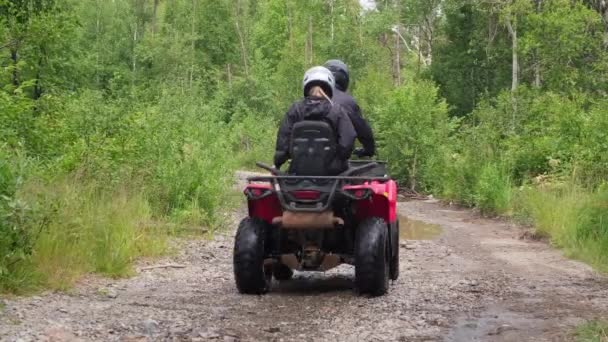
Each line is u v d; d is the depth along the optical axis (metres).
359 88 39.88
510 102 26.19
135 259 9.47
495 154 23.95
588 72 31.88
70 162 10.70
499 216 19.48
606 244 11.07
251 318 6.31
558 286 8.29
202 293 7.50
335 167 7.48
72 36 19.58
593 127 19.08
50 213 7.58
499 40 45.72
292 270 8.81
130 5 79.12
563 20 30.38
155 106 15.42
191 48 74.56
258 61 68.31
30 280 6.91
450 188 24.89
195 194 13.59
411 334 5.80
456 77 48.34
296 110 7.60
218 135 16.27
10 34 15.24
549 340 5.59
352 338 5.64
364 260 7.24
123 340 5.29
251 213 7.83
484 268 9.92
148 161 13.14
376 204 7.62
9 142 9.77
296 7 63.38
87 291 7.18
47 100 12.91
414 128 29.78
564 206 14.49
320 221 7.13
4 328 5.38
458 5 45.19
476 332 5.89
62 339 5.18
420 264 10.34
